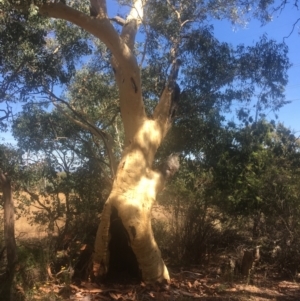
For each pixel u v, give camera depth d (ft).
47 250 27.58
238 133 38.24
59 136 36.86
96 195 35.47
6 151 35.19
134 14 32.63
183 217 35.32
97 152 36.86
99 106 38.42
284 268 32.35
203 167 38.32
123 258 28.53
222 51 35.88
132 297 24.86
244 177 35.86
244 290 27.53
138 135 27.86
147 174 27.76
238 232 37.60
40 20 27.99
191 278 29.89
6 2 23.50
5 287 23.08
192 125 36.81
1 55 29.19
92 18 26.00
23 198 36.14
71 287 25.62
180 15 35.78
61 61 33.40
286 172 34.78
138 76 27.78
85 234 30.40
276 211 33.94
